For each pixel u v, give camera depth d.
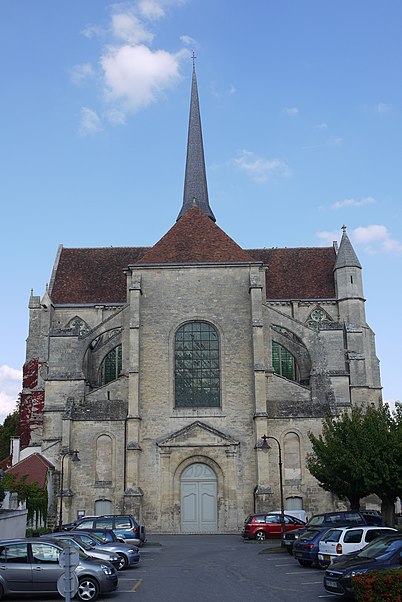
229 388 53.38
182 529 50.50
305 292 67.44
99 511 50.72
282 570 28.27
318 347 55.06
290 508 50.34
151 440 52.19
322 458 42.16
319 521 34.97
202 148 80.69
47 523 49.12
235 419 52.66
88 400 53.78
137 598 21.52
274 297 67.06
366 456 39.84
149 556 34.66
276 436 51.81
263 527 43.31
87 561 21.80
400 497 40.72
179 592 22.56
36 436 61.56
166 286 55.72
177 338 54.91
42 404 62.44
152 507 50.56
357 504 42.66
